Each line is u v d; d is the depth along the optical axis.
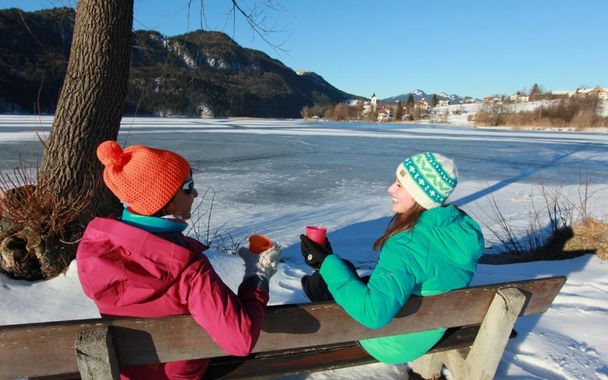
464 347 2.14
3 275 3.47
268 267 1.67
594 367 2.64
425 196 1.80
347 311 1.68
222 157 17.84
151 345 1.48
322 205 9.46
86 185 3.77
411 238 1.77
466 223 1.85
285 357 1.96
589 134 51.62
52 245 3.55
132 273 1.39
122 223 1.44
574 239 5.61
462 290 1.87
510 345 2.87
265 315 1.63
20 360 1.39
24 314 3.03
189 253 1.46
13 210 3.51
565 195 10.76
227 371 1.86
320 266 1.79
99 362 1.37
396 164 16.78
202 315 1.45
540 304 2.09
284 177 13.08
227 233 7.09
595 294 3.86
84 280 1.41
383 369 2.53
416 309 1.84
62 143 3.75
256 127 47.09
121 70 3.95
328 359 1.99
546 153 22.47
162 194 1.47
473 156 20.53
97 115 3.81
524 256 5.71
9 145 17.80
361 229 7.69
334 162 16.98
